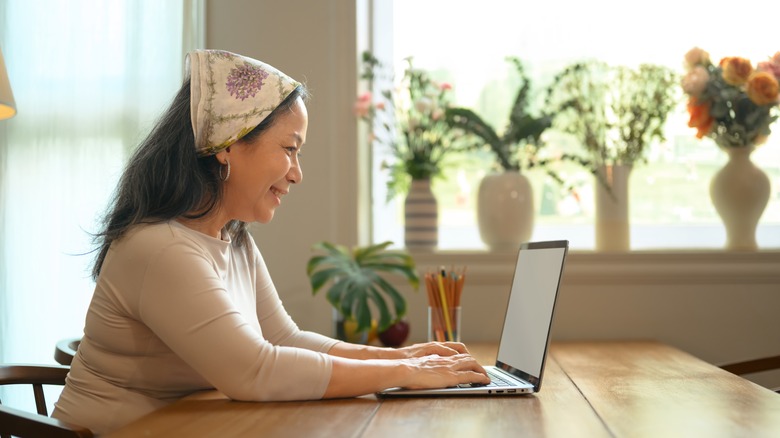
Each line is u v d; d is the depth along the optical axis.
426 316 2.66
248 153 1.42
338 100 2.71
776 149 2.92
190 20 2.71
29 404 2.70
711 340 2.62
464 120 2.75
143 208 1.37
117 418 1.36
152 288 1.27
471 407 1.22
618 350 2.21
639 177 2.95
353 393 1.29
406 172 2.76
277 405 1.23
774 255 2.59
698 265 2.61
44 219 2.73
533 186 2.96
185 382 1.41
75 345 1.75
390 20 3.03
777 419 1.13
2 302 2.72
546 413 1.17
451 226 3.00
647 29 2.95
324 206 2.70
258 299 1.70
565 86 2.85
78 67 2.74
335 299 2.28
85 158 2.73
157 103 2.71
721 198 2.70
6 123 2.74
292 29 2.73
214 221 1.46
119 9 2.74
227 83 1.39
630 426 1.08
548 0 2.99
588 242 2.94
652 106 2.80
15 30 2.75
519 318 1.57
